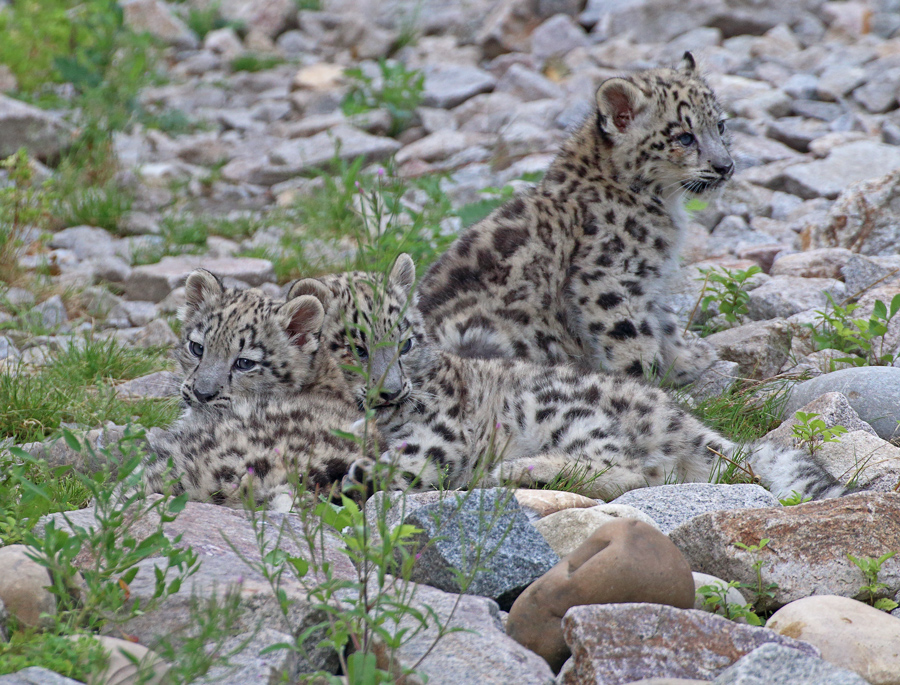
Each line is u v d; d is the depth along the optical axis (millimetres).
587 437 19094
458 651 11594
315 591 11500
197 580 12523
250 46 56750
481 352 22406
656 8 50969
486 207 31000
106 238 33031
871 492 14773
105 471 13336
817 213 32469
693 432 19375
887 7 51344
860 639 12219
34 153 38500
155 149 42500
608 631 11672
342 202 34188
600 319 23812
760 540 13984
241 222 34375
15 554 12320
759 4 50438
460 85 46656
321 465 16234
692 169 24219
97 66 48688
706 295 27719
